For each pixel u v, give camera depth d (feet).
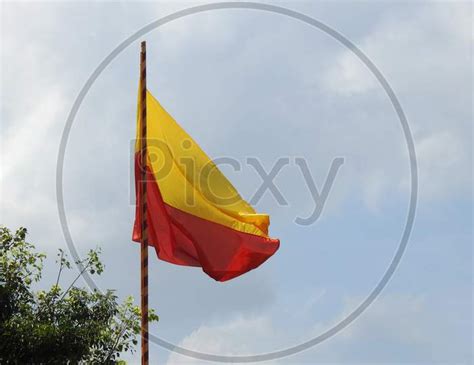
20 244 129.49
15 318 124.47
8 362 122.83
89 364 128.47
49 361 123.95
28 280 128.88
